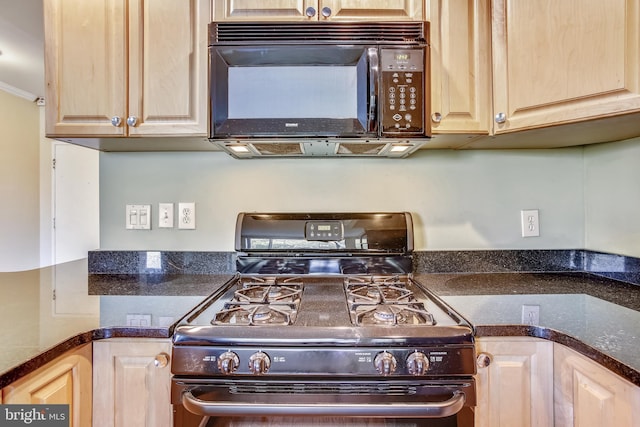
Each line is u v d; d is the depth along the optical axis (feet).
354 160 4.95
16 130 11.59
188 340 2.84
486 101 3.88
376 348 2.79
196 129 3.85
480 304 3.51
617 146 4.46
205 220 4.97
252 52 3.56
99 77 3.86
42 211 12.46
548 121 3.51
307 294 3.88
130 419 3.00
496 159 4.98
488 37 3.86
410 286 4.19
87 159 12.45
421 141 3.81
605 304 3.52
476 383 2.97
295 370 2.77
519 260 4.95
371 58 3.57
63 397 2.73
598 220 4.76
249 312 3.21
